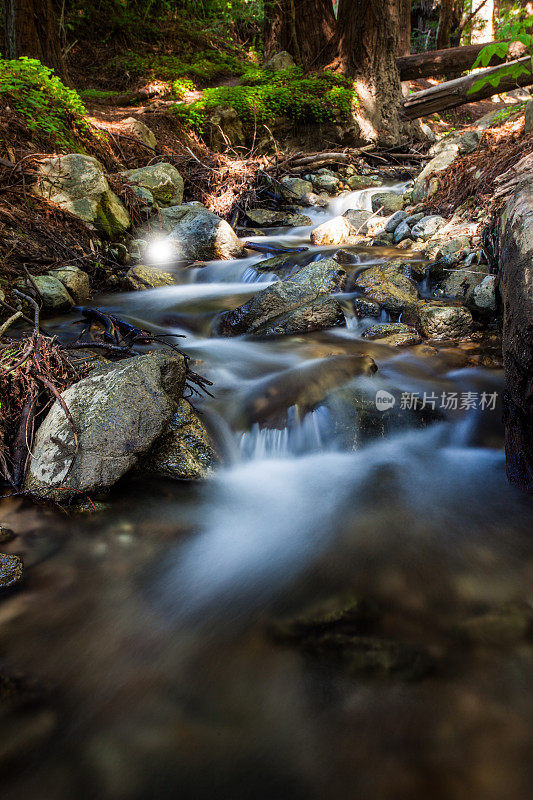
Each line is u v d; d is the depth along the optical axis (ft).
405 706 5.90
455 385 12.64
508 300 9.88
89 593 7.48
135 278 19.47
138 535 8.65
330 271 16.85
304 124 40.09
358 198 30.83
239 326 15.47
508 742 5.52
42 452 9.40
